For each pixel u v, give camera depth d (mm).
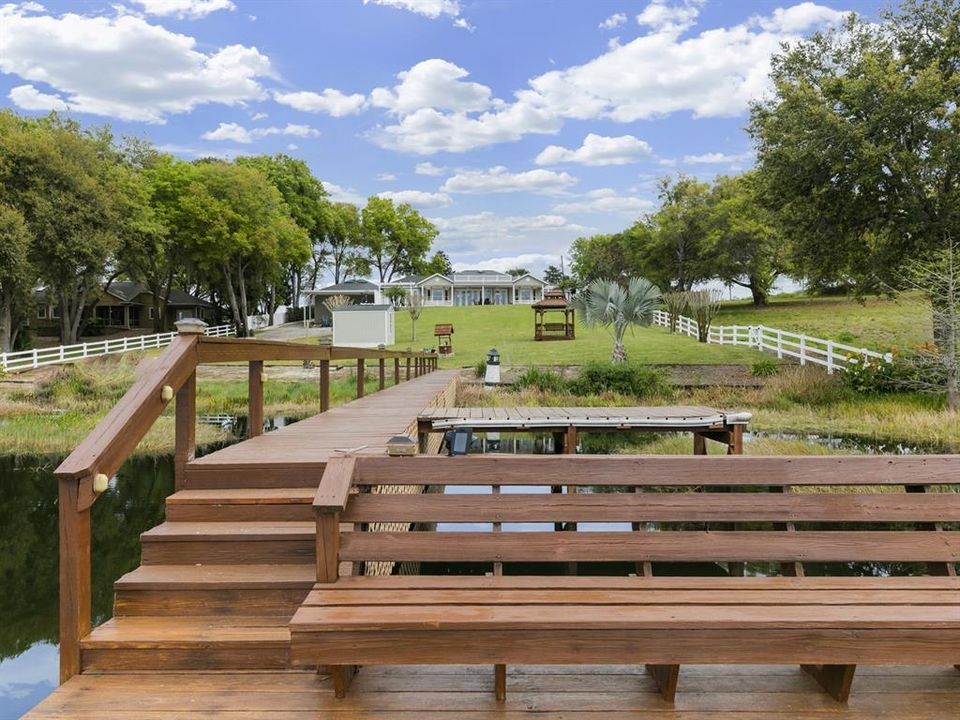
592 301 19844
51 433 12539
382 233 63219
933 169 15086
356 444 4023
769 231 37250
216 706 2031
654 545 2357
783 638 1927
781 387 16562
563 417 7285
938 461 2465
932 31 15852
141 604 2506
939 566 2443
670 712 2041
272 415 15398
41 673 3797
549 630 1913
